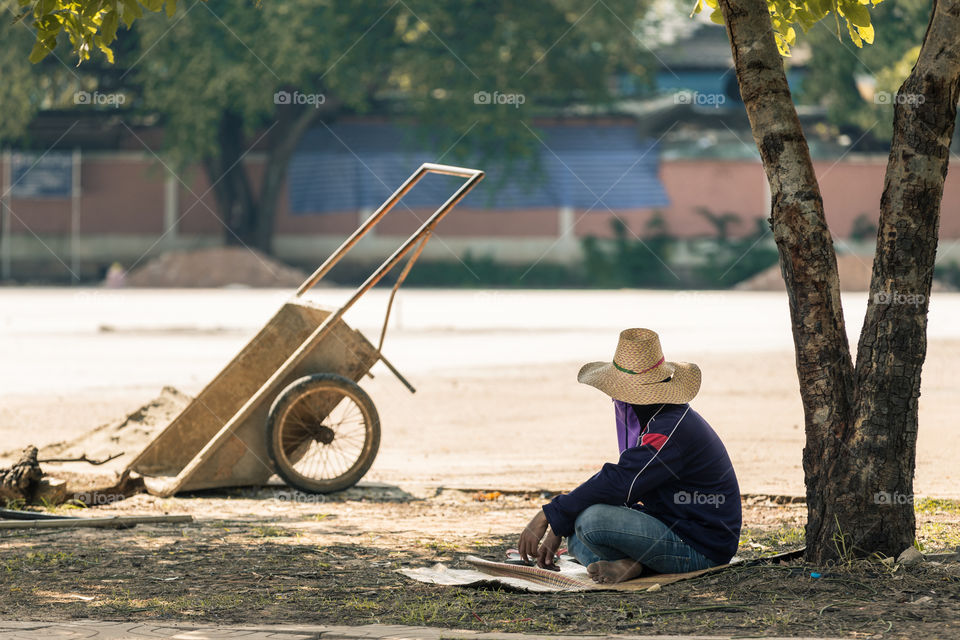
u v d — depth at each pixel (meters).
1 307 66.06
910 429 11.99
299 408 18.84
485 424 27.05
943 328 49.69
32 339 46.06
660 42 106.75
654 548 11.81
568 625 10.16
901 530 12.00
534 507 17.91
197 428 19.34
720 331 48.72
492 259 100.44
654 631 9.84
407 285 99.12
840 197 100.19
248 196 100.62
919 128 11.82
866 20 15.35
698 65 107.56
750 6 12.38
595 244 101.06
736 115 102.12
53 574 12.77
